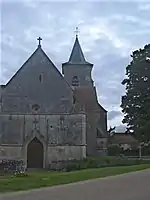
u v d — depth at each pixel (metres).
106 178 19.06
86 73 55.44
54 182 16.80
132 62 49.00
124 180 18.08
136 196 12.76
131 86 47.84
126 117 47.59
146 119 45.34
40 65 43.47
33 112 42.06
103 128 49.84
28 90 42.69
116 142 71.12
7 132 41.41
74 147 41.22
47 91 42.81
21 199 12.02
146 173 22.28
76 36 58.47
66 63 55.50
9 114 41.81
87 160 39.50
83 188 14.86
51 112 42.19
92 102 49.59
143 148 53.31
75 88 51.72
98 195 12.89
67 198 12.20
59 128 41.81
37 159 41.22
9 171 31.56
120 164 38.91
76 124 41.72
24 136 41.47
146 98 46.59
